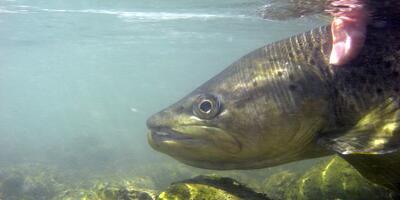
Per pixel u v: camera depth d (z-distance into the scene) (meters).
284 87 0.26
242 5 1.03
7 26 1.68
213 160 0.28
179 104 0.29
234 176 0.84
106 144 2.27
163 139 0.28
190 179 0.29
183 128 0.28
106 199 0.35
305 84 0.25
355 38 0.24
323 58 0.25
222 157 0.27
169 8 1.24
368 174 0.24
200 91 0.29
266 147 0.26
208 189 0.27
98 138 2.23
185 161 0.29
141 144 2.34
